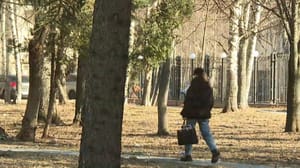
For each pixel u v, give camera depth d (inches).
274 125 3164.4
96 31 963.3
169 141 2395.4
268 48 6742.1
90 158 969.5
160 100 2652.6
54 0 1888.5
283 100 5388.8
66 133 2738.7
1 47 6456.7
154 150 2057.1
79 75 3073.3
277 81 5413.4
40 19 2023.9
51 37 2257.6
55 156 1771.7
